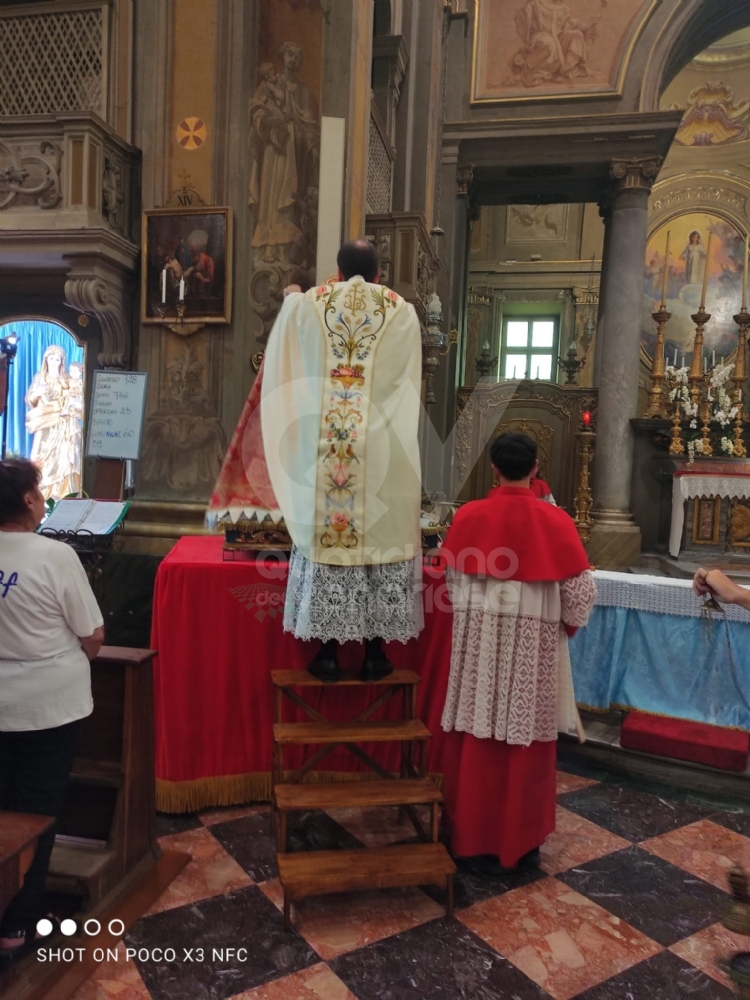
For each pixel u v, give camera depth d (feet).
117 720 8.08
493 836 8.50
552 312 49.75
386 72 22.93
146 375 13.84
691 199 48.65
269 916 7.64
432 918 7.71
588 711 12.91
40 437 17.67
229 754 9.98
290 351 8.42
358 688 9.94
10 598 6.48
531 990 6.66
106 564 13.23
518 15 29.89
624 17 29.07
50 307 17.53
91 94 15.46
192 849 8.95
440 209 30.19
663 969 6.98
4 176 14.12
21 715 6.51
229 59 14.58
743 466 26.22
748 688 11.34
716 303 48.39
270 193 14.55
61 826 8.18
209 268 14.58
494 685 8.20
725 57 46.57
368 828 9.49
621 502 29.12
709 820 10.10
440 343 19.04
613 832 9.70
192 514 14.53
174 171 14.85
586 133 29.17
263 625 9.81
